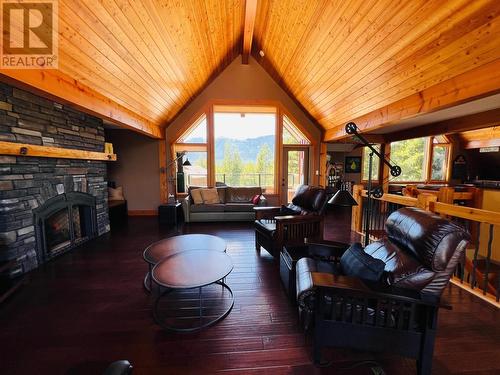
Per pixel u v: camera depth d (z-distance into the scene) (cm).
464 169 827
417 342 152
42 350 172
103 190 455
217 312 218
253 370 158
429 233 157
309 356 170
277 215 393
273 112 666
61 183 349
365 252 204
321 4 293
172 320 206
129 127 421
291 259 232
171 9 270
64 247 358
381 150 621
